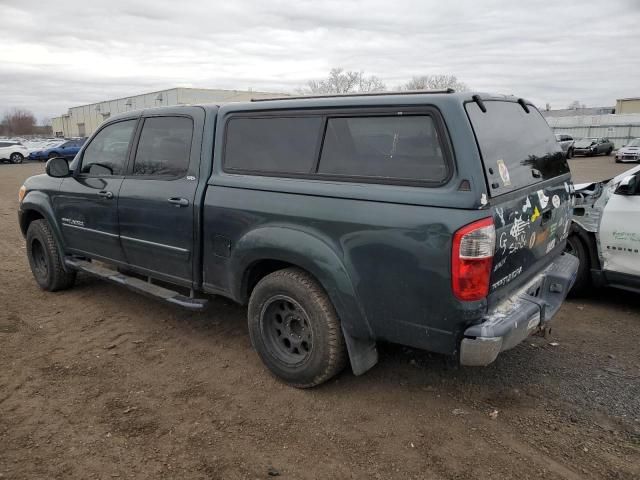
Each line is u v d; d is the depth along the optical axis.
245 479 2.67
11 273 6.44
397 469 2.73
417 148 2.88
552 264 3.81
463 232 2.64
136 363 3.95
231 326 4.63
